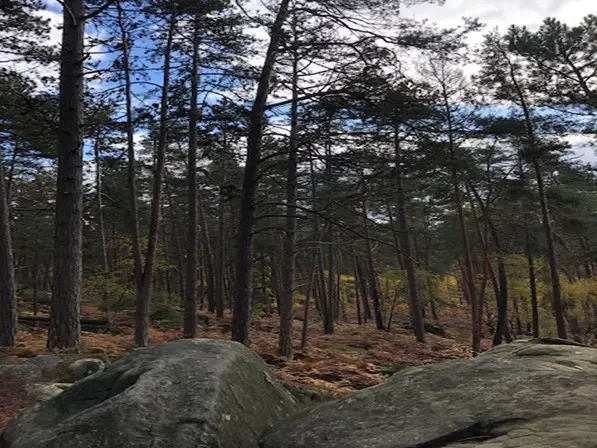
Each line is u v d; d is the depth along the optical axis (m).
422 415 2.82
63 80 10.75
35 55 13.37
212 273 32.69
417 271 28.52
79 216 10.74
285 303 15.10
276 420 3.67
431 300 30.84
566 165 23.97
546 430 2.23
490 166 22.67
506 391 2.83
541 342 4.35
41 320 19.53
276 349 15.88
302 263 41.84
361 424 2.94
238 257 10.65
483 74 22.19
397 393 3.21
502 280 25.48
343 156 10.88
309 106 11.58
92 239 30.41
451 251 35.88
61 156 10.66
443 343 23.34
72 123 10.70
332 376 11.46
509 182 22.56
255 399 3.69
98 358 8.38
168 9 13.92
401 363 15.22
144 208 28.59
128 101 14.09
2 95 17.16
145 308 13.84
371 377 11.25
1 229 12.28
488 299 30.95
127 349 11.34
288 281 15.20
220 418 3.13
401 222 23.44
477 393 2.90
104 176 27.89
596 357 3.43
